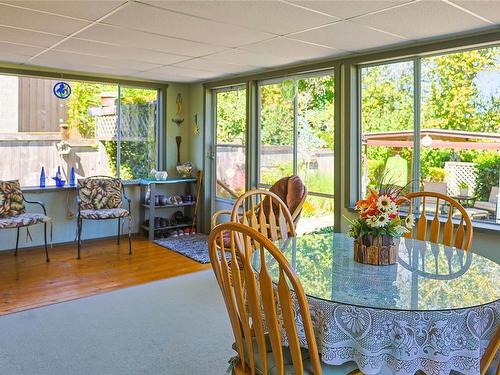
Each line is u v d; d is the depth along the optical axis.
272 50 4.18
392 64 4.18
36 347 2.87
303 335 1.74
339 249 2.42
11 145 5.32
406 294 1.73
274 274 1.99
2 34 3.64
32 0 2.79
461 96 3.72
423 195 2.97
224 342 2.98
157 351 2.84
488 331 1.69
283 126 5.32
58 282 4.21
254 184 5.70
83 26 3.38
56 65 5.14
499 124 3.51
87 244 5.71
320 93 4.86
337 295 1.71
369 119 4.41
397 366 1.61
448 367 1.60
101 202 5.49
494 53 3.50
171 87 6.46
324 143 4.85
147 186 6.18
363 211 2.12
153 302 3.71
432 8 2.88
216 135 6.37
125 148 6.18
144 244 5.77
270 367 1.74
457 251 2.40
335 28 3.39
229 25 3.32
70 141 5.72
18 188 5.05
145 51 4.28
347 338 1.65
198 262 4.94
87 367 2.63
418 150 4.04
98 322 3.29
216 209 6.46
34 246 5.44
